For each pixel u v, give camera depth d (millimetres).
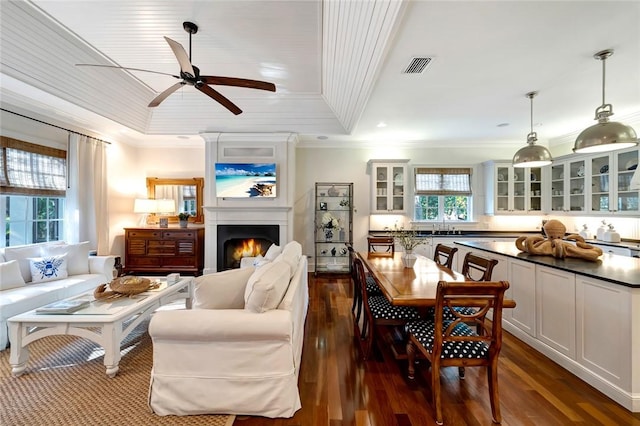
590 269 2283
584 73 2910
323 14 2611
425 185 6039
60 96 3516
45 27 2787
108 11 2607
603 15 2031
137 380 2232
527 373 2320
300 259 3332
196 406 1858
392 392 2104
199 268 5391
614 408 1906
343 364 2494
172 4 2520
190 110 4781
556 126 4805
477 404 1967
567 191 5168
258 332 1818
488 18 2057
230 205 5254
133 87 4117
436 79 3045
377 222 6043
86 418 1820
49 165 4125
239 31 2879
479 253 3525
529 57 2598
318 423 1799
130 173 5730
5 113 3580
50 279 3443
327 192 6012
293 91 4328
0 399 1996
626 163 4227
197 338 1847
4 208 3672
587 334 2178
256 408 1854
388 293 2047
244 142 5250
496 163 5652
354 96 3596
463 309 2541
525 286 2824
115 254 5352
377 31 2217
